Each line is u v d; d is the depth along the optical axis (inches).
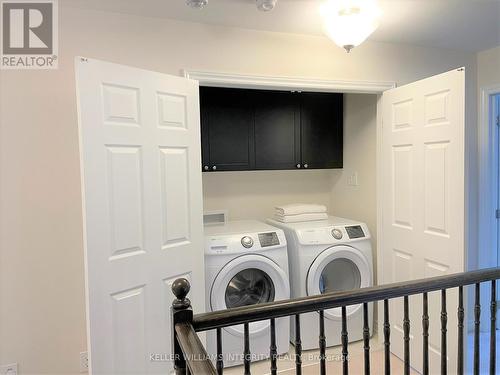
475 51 112.4
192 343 41.0
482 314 118.2
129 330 73.9
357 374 97.3
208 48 88.9
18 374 75.5
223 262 96.5
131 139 73.1
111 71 69.7
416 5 78.7
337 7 76.2
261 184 135.3
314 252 105.6
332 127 132.6
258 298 105.5
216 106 117.6
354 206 128.4
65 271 78.2
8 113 73.2
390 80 105.0
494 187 115.5
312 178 142.8
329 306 53.2
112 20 80.6
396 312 105.4
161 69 85.0
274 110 124.7
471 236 115.0
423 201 93.5
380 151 109.2
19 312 75.2
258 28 91.6
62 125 76.9
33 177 75.2
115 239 71.0
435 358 92.4
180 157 83.0
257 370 99.7
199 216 87.7
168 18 84.7
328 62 99.1
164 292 80.0
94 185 67.4
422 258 94.3
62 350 78.7
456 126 83.7
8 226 73.8
